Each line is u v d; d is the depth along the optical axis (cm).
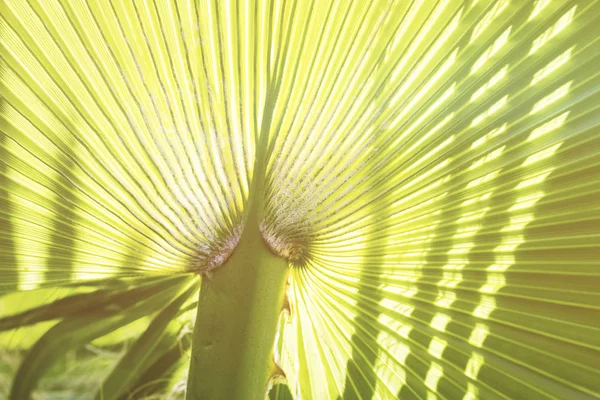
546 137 15
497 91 15
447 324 19
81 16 15
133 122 17
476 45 15
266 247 18
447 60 15
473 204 17
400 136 17
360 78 16
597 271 16
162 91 16
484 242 18
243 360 18
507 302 18
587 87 14
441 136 17
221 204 18
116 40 15
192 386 18
